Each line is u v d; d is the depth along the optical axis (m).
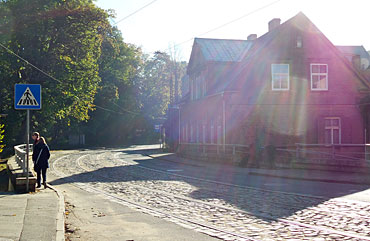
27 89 13.83
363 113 33.22
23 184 14.44
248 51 37.78
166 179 20.20
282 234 8.34
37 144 16.72
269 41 32.34
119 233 8.73
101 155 44.91
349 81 33.34
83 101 44.22
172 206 12.09
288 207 11.61
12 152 43.09
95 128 76.94
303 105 32.59
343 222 9.43
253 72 32.19
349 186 16.95
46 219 9.60
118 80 77.31
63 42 41.12
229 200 13.10
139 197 14.10
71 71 40.75
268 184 17.91
